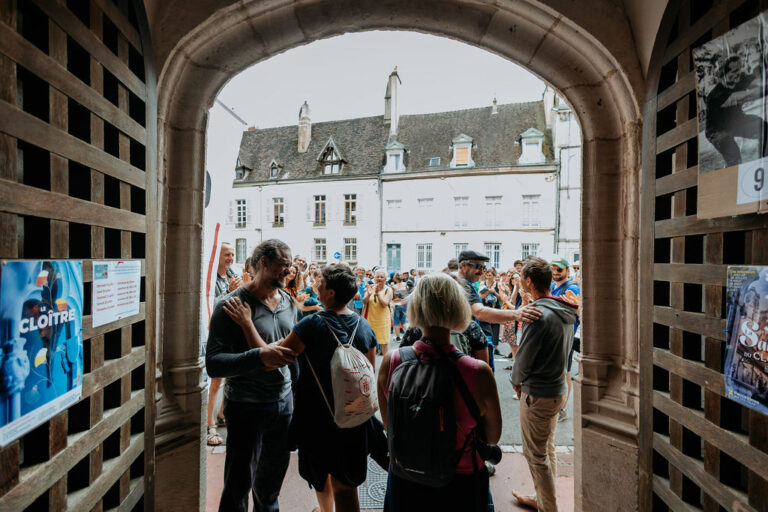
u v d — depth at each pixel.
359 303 5.99
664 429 1.89
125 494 1.55
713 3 1.50
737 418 1.42
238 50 2.20
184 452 2.17
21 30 1.02
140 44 1.70
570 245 18.33
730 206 1.36
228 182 3.77
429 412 1.28
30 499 0.98
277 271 1.96
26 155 1.10
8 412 0.90
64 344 1.12
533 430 2.10
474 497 1.33
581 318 2.46
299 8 2.14
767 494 1.21
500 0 2.13
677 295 1.72
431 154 20.94
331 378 1.75
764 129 1.21
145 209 1.70
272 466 1.98
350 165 22.05
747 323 1.27
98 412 1.34
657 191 1.91
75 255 1.28
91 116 1.31
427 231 20.27
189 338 2.24
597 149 2.37
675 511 1.73
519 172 18.83
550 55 2.31
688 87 1.65
